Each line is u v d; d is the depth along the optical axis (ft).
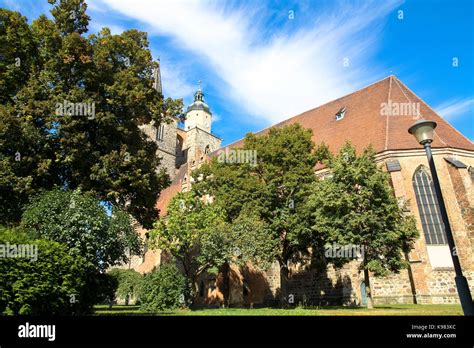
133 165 74.69
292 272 108.06
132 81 76.95
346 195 66.13
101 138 72.59
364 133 106.83
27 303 33.04
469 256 84.69
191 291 78.13
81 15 77.15
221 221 81.51
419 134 35.86
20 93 65.87
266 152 83.30
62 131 67.26
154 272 77.25
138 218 87.71
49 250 37.47
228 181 87.30
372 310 58.75
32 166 66.39
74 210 49.55
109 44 78.13
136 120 81.20
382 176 68.90
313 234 79.51
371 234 65.10
